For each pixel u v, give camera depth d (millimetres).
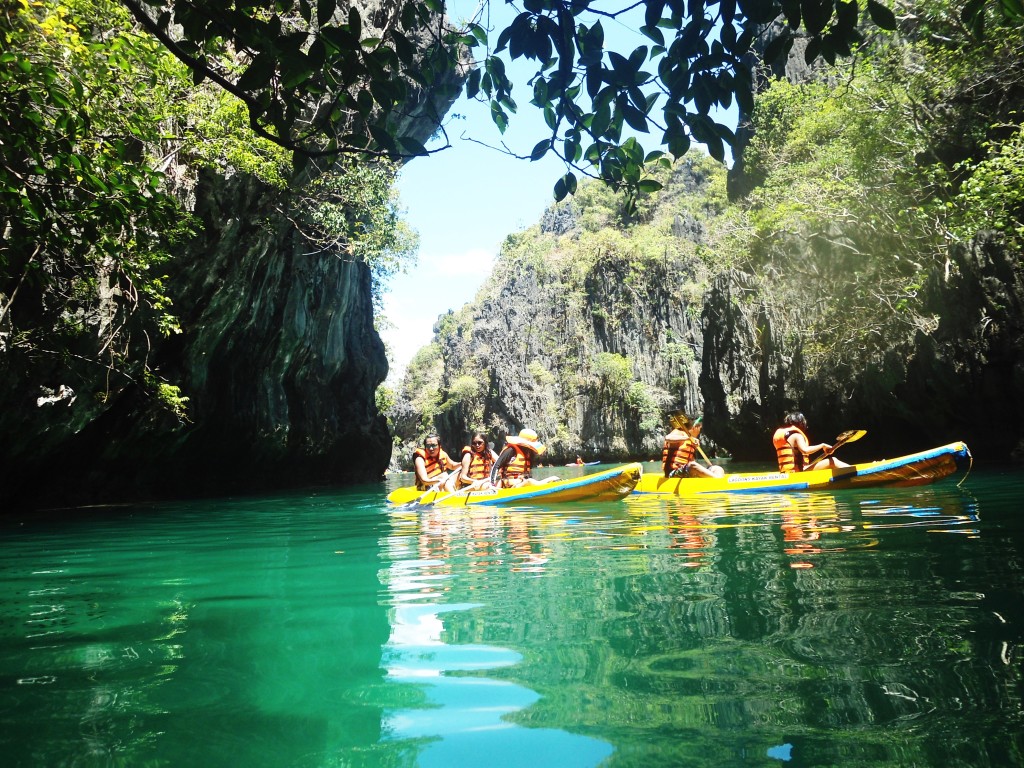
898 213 17000
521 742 1406
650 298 53656
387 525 6289
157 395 12586
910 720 1414
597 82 2779
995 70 14086
